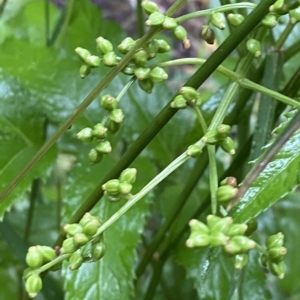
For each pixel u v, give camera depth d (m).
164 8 0.80
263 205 0.25
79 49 0.28
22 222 0.50
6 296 0.44
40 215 0.51
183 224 0.38
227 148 0.26
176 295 0.45
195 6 0.77
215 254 0.26
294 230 0.42
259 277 0.35
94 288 0.33
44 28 0.56
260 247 0.24
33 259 0.25
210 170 0.26
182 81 0.70
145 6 0.27
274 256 0.24
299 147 0.25
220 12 0.28
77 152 0.40
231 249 0.22
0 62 0.39
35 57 0.40
